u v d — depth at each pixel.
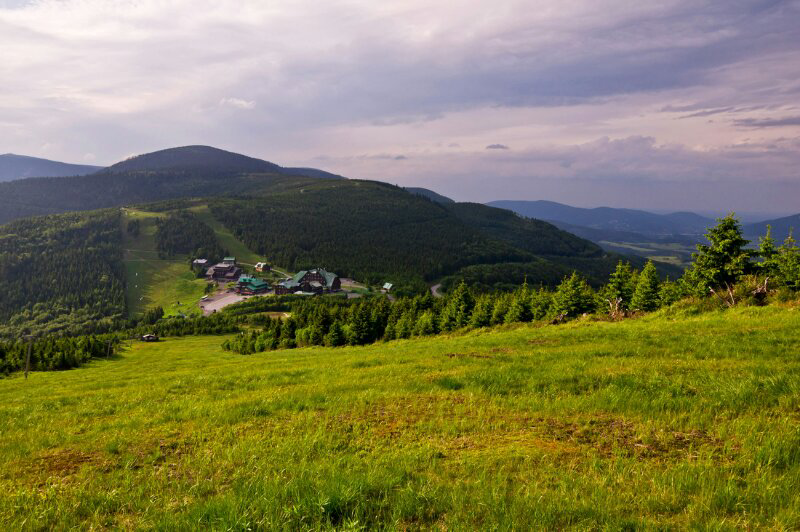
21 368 72.38
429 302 88.56
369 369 19.75
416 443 8.80
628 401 10.41
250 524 5.50
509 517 5.45
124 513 6.57
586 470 7.01
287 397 13.93
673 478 6.34
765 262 33.38
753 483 6.05
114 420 13.53
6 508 6.72
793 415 8.53
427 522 5.68
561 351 18.95
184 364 49.78
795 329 17.56
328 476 6.97
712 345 16.36
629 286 63.69
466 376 14.66
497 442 8.57
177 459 9.04
